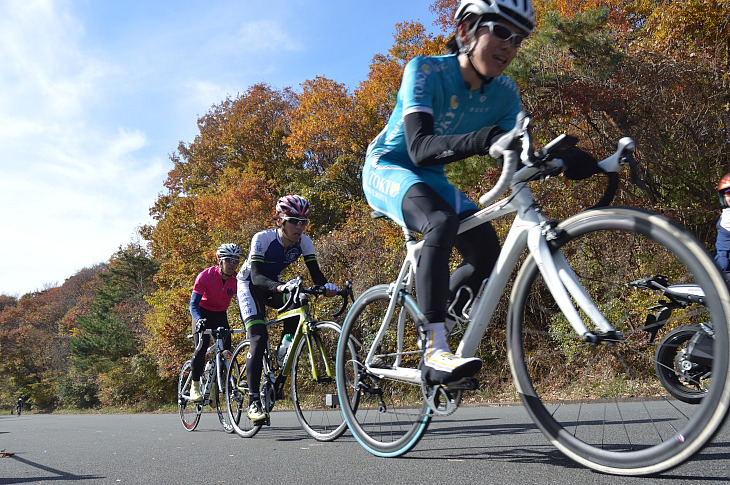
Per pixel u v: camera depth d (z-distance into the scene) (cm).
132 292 4147
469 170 915
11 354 5994
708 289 155
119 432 564
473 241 237
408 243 252
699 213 935
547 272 192
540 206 204
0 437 573
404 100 225
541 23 995
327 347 373
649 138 988
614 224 176
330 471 235
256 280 415
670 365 264
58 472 274
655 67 998
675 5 1079
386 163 252
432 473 215
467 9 221
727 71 1016
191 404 548
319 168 3167
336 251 1477
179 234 3103
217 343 517
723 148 970
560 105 993
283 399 429
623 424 186
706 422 156
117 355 3406
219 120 3953
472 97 236
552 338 202
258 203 2842
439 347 218
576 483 177
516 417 443
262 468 254
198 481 229
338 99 2922
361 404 288
